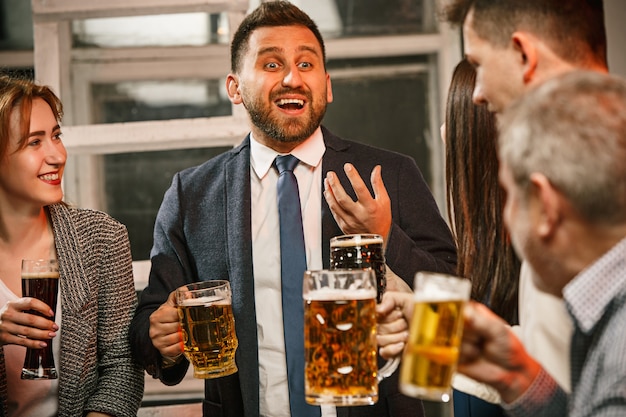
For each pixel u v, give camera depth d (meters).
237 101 2.42
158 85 3.69
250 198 2.31
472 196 1.89
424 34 3.68
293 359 2.16
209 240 2.31
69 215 2.42
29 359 2.09
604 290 1.17
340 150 2.36
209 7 3.03
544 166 1.16
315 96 2.26
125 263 2.46
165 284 2.31
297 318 2.18
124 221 3.71
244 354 2.19
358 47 3.69
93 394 2.35
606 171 1.13
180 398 3.32
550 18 1.49
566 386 1.51
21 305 2.04
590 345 1.23
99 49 3.64
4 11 3.68
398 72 3.73
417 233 2.26
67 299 2.33
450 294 1.24
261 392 2.19
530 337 1.56
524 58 1.50
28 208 2.36
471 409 1.86
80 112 3.63
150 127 3.00
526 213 1.20
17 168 2.29
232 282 2.24
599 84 1.17
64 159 2.37
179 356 2.27
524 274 1.63
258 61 2.26
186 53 3.66
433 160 3.73
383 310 1.64
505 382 1.33
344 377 1.49
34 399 2.33
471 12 1.56
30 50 3.67
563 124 1.15
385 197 1.98
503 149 1.23
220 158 2.42
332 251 1.81
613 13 3.04
